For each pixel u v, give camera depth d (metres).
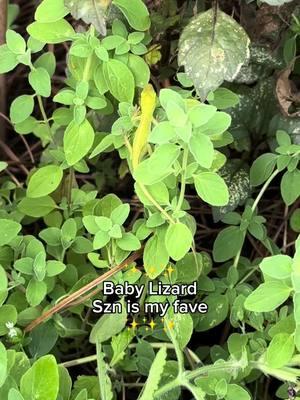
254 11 0.30
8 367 0.23
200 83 0.26
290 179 0.29
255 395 0.28
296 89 0.29
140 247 0.26
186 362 0.28
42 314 0.27
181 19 0.30
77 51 0.26
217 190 0.24
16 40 0.27
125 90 0.27
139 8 0.27
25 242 0.27
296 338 0.22
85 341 0.29
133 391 0.29
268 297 0.22
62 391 0.24
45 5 0.26
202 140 0.23
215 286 0.28
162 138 0.23
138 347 0.27
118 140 0.26
